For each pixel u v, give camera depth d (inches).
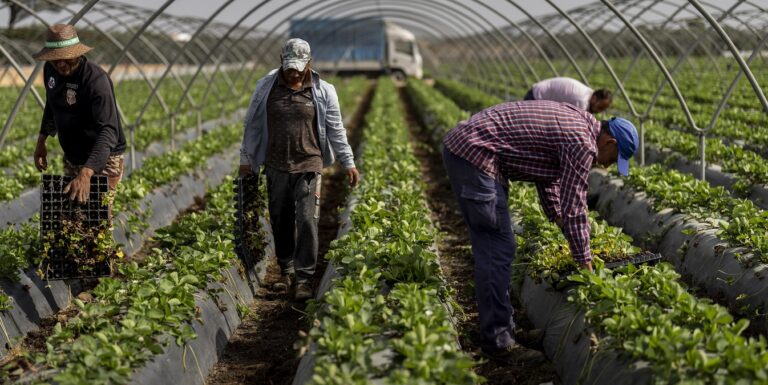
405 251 249.6
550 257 251.0
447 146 216.4
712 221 304.5
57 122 271.6
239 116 957.8
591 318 205.8
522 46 1731.1
